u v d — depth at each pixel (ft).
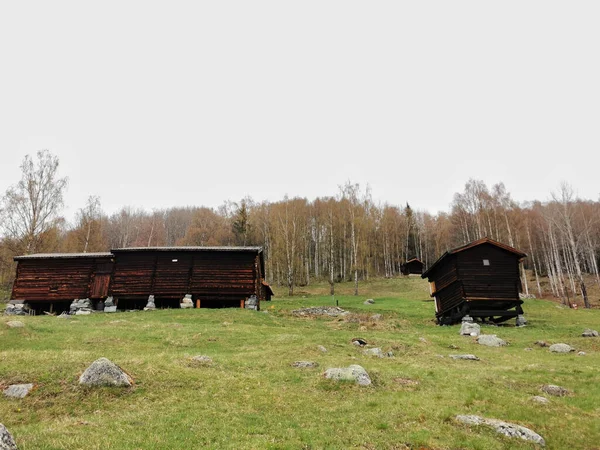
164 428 33.55
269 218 286.66
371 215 296.10
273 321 104.53
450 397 44.52
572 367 59.47
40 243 184.65
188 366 52.31
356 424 36.42
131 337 73.41
